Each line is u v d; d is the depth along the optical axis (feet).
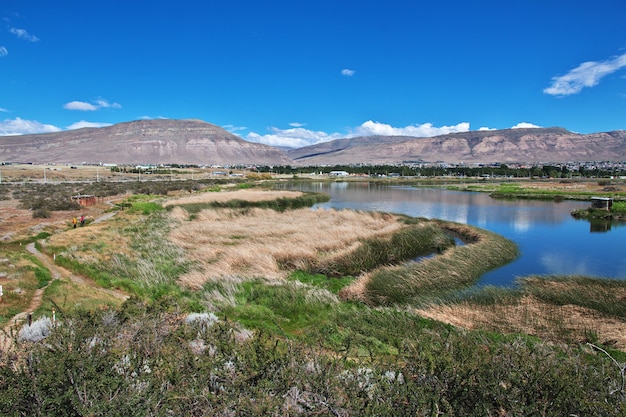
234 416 17.74
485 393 18.30
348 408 17.78
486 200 216.54
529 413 17.30
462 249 78.13
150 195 205.05
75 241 80.69
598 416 17.10
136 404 17.26
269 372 20.34
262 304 48.19
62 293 47.11
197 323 30.42
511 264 75.20
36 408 16.53
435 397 17.61
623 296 52.80
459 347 23.63
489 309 48.26
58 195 183.01
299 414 17.80
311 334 37.35
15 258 62.54
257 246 75.56
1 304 41.65
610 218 136.98
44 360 18.22
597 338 39.19
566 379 18.65
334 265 68.23
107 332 24.18
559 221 133.80
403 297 53.42
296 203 174.19
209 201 153.07
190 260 66.59
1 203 148.66
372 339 36.60
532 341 36.63
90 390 17.12
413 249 83.51
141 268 60.80
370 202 204.54
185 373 20.26
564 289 55.93
